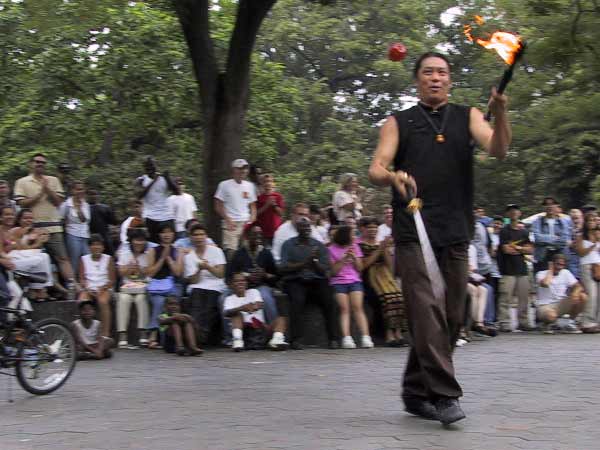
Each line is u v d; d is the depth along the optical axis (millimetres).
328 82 43219
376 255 12477
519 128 19922
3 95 25859
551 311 14156
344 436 5941
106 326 12172
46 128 25562
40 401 7812
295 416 6750
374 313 12523
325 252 12078
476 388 8000
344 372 9484
